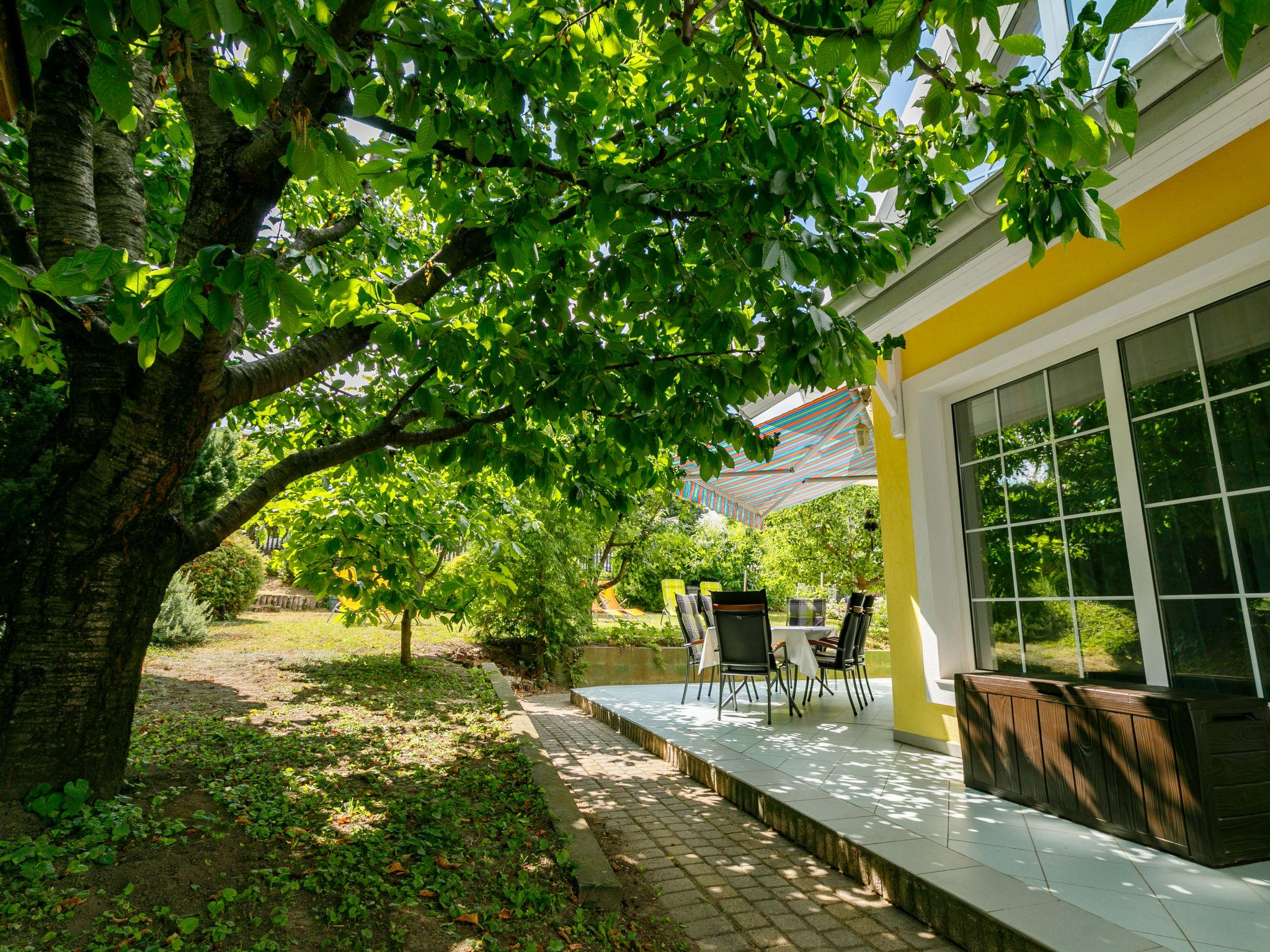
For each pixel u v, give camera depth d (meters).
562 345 3.74
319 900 2.69
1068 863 3.44
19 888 2.32
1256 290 3.90
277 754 4.44
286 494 6.83
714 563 24.48
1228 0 1.41
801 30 2.13
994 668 5.69
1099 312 4.58
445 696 7.44
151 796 3.25
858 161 3.45
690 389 3.73
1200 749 3.40
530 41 3.36
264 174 2.98
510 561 11.44
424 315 3.50
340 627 12.88
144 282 2.16
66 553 2.91
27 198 3.95
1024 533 5.44
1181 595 4.21
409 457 6.72
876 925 3.27
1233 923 2.78
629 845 4.32
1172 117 3.42
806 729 7.31
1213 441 4.07
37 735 2.81
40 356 3.43
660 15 2.59
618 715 8.50
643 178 3.10
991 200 4.22
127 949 2.17
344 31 2.46
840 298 5.70
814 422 8.20
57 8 1.70
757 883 3.74
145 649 3.17
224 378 3.16
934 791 4.80
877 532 16.91
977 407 5.98
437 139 2.89
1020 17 5.30
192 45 2.67
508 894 3.02
